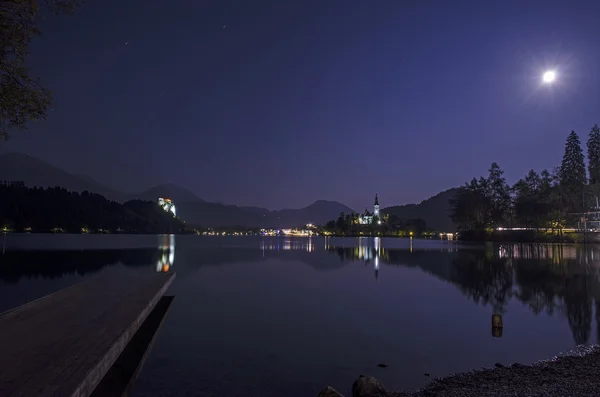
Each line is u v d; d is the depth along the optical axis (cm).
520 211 10419
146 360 1038
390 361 1040
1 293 2183
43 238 12588
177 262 4522
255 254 6334
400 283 2730
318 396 758
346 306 1856
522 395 720
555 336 1299
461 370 966
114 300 1141
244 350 1138
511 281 2772
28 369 550
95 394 782
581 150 10631
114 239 13912
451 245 9544
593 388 745
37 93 833
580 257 4956
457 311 1739
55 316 910
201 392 826
